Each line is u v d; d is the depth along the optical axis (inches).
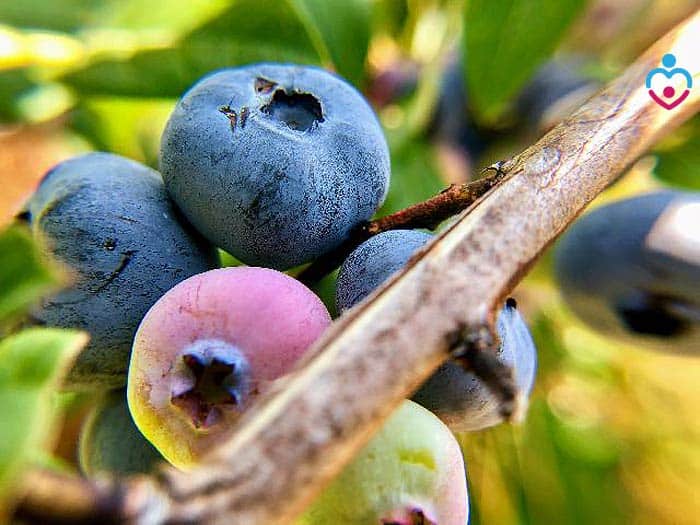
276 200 2.3
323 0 3.7
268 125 2.3
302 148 2.3
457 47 4.4
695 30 2.3
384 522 1.8
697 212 3.3
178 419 1.9
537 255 1.8
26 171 5.4
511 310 2.4
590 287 3.4
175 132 2.4
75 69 3.5
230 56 3.6
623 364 4.9
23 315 2.2
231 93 2.4
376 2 4.4
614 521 4.6
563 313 4.5
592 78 4.3
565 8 3.6
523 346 2.4
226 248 2.4
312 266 2.5
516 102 4.3
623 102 2.2
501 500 4.2
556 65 4.5
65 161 2.6
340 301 2.2
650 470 5.1
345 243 2.4
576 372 4.8
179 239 2.4
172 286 2.3
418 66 4.6
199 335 1.9
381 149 2.5
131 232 2.3
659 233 3.2
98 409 2.5
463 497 1.9
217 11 3.5
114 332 2.3
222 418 1.8
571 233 3.5
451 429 2.3
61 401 3.3
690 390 5.2
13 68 3.9
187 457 1.9
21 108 4.3
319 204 2.3
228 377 1.8
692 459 5.1
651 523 5.0
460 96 4.3
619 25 5.1
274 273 2.0
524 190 1.8
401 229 2.4
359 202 2.4
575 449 4.5
